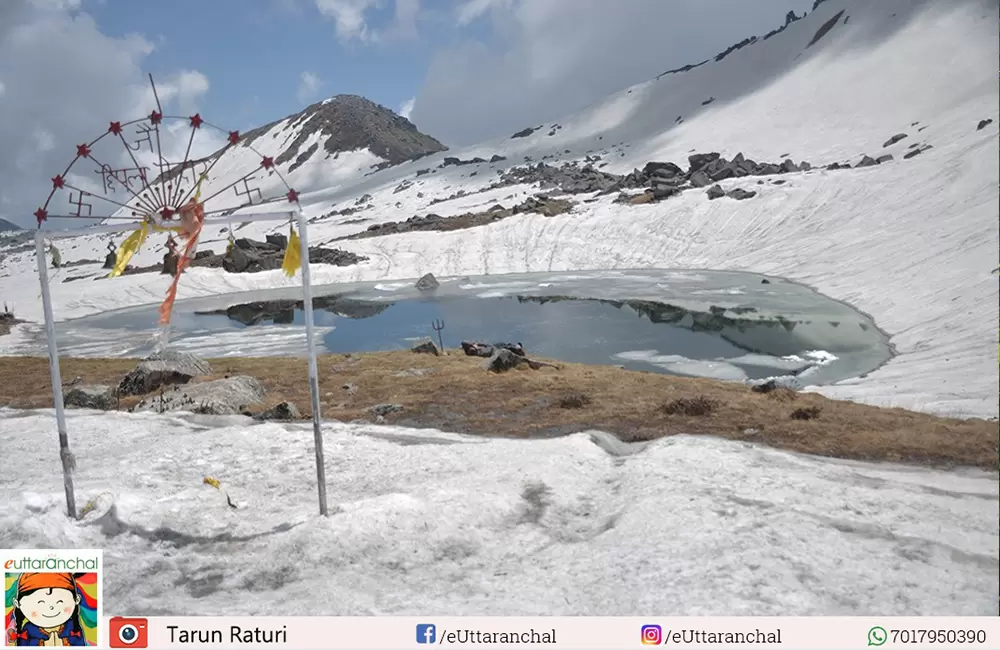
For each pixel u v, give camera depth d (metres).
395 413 25.19
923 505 13.70
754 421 22.16
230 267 143.25
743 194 151.12
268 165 11.95
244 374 36.31
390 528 12.66
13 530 12.33
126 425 23.36
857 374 48.75
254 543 12.41
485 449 19.03
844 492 14.54
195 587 10.86
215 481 15.83
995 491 14.84
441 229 179.12
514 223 170.38
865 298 76.94
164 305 12.18
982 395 31.53
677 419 22.88
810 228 124.12
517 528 13.45
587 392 27.80
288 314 103.62
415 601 10.05
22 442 21.56
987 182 96.50
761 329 68.56
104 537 12.73
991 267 63.59
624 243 148.00
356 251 163.00
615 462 18.20
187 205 11.62
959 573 10.42
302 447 19.61
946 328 54.56
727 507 13.39
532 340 70.75
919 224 97.56
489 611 9.62
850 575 10.38
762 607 9.38
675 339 66.50
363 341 76.25
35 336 96.19
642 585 10.28
